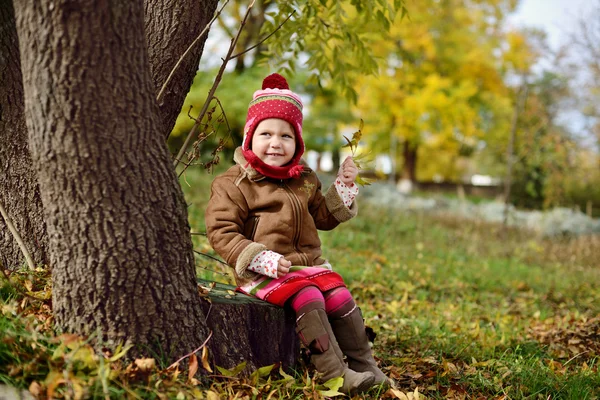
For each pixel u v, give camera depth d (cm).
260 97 295
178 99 302
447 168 3472
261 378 263
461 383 314
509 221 1596
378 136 2677
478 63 2369
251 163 284
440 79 2325
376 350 373
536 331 486
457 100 2327
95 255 220
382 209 1360
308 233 291
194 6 299
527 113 1416
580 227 1485
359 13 437
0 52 277
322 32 462
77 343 212
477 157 2980
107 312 224
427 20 2294
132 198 221
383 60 479
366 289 579
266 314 273
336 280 283
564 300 707
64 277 225
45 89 209
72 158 212
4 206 286
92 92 210
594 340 455
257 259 265
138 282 224
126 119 217
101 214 217
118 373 208
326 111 2334
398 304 536
